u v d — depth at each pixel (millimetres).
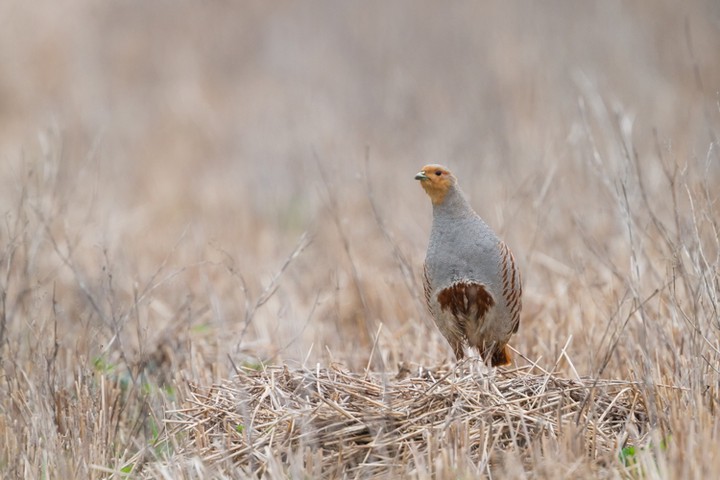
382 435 10719
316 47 41562
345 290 17953
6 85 37656
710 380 11656
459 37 39375
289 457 10125
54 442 11375
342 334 15961
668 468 9500
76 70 39531
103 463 11164
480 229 12578
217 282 19328
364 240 21781
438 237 12672
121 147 32250
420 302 15219
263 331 16594
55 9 44531
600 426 10953
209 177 29703
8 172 26859
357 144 30641
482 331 12734
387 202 24312
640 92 31234
